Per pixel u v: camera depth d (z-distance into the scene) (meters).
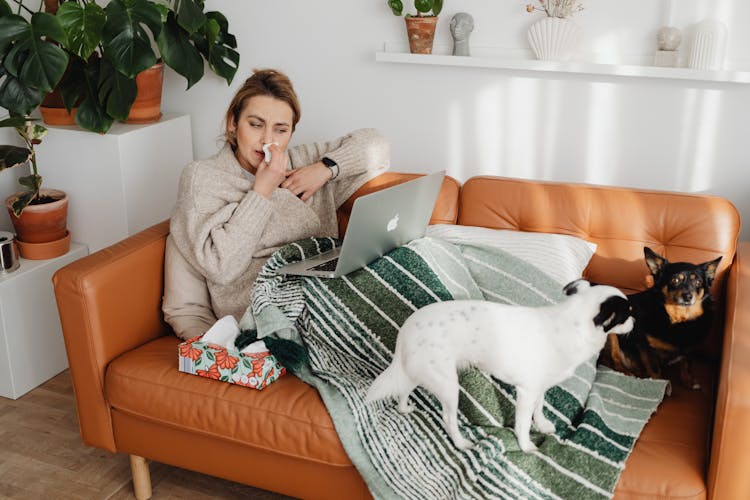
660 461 1.58
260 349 1.88
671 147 2.50
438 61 2.58
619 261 2.07
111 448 2.01
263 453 1.82
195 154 3.15
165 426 1.90
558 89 2.56
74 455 2.27
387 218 1.90
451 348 1.65
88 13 2.42
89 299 1.88
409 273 1.96
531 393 1.63
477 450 1.63
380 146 2.36
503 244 2.08
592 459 1.59
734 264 1.97
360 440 1.70
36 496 2.09
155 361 1.92
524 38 2.55
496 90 2.63
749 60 2.32
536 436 1.71
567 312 1.62
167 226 2.21
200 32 2.72
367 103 2.82
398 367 1.69
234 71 2.82
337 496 1.79
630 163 2.56
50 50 2.37
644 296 1.89
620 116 2.52
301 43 2.84
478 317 1.65
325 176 2.25
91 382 1.94
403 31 2.68
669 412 1.77
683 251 2.03
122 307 1.98
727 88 2.37
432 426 1.73
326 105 2.89
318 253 2.14
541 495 1.58
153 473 2.19
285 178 2.24
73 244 2.85
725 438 1.45
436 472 1.66
